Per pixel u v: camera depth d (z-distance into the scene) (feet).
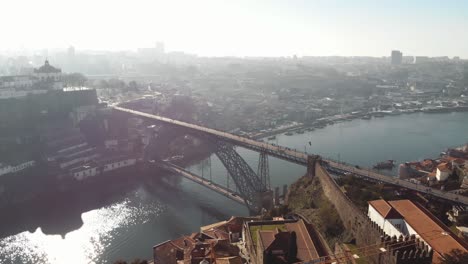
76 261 513.45
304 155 609.83
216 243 392.68
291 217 469.16
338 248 361.10
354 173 525.75
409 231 325.83
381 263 289.74
